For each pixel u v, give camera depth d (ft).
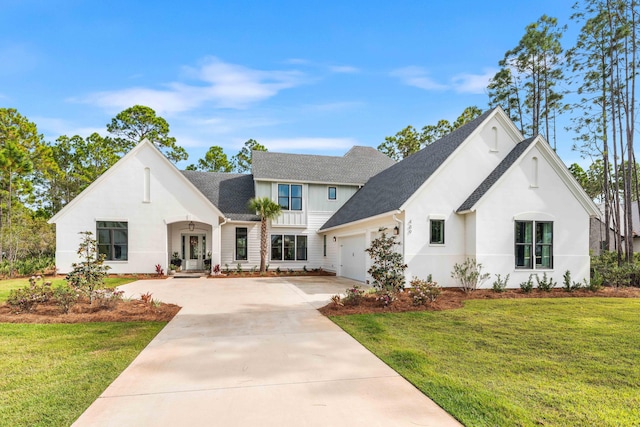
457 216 45.42
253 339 21.75
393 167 67.41
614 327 24.75
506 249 44.04
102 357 18.15
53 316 26.86
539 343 20.88
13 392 13.96
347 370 16.56
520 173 44.75
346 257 62.39
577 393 13.99
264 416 12.17
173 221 61.98
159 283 51.39
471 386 14.60
